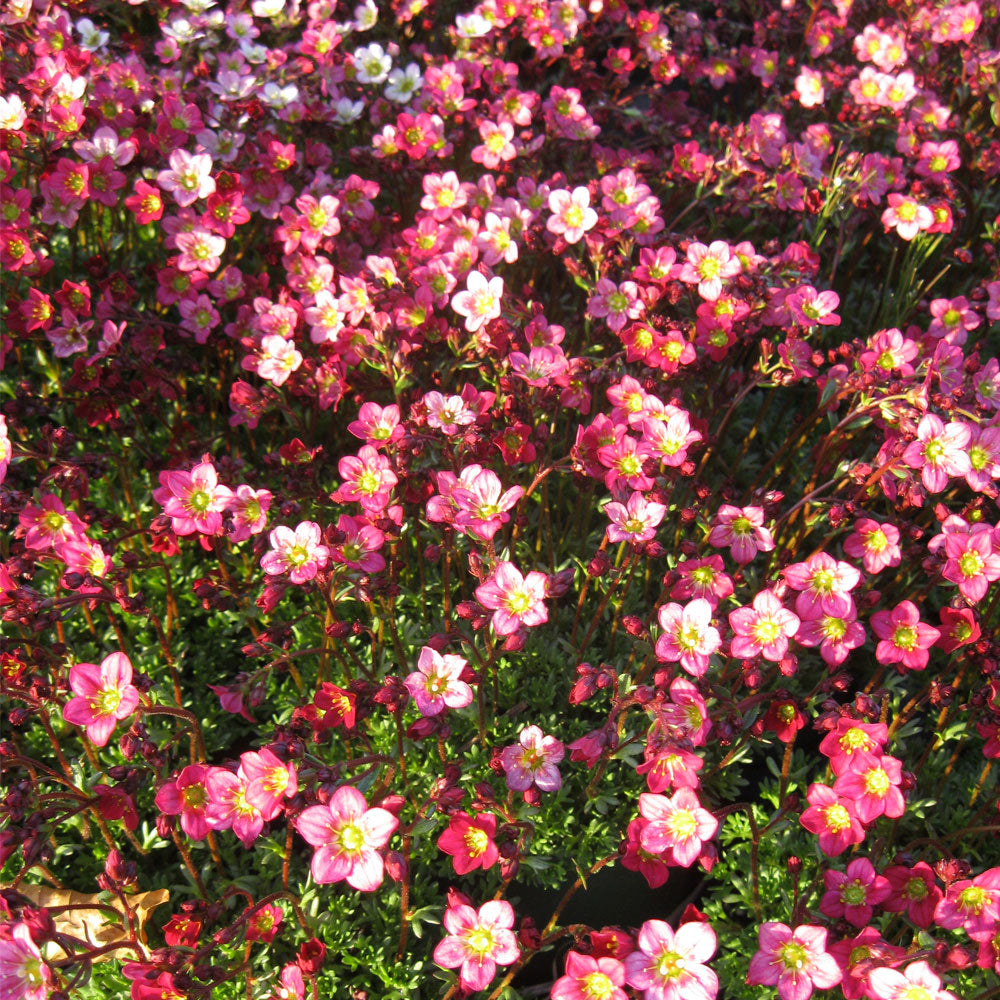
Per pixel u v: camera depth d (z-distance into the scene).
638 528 0.38
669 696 0.36
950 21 0.55
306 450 0.42
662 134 0.55
